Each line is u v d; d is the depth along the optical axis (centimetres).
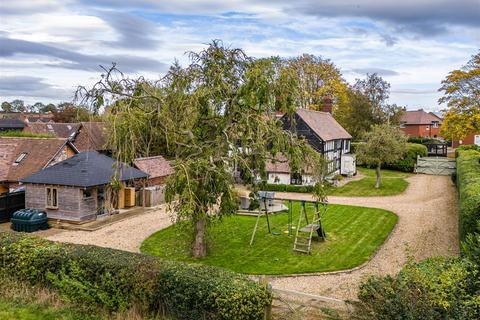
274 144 1639
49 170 2458
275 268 1593
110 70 1500
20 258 1195
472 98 4444
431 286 782
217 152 1630
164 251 1831
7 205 2409
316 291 1356
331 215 2520
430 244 1862
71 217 2312
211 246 1842
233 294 924
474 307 755
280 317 992
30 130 4916
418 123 8144
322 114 4509
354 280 1460
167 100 1609
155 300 1024
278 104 1628
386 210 2647
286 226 2272
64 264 1140
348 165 4275
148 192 2766
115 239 2034
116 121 1501
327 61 5800
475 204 1327
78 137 4206
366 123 5400
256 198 1903
